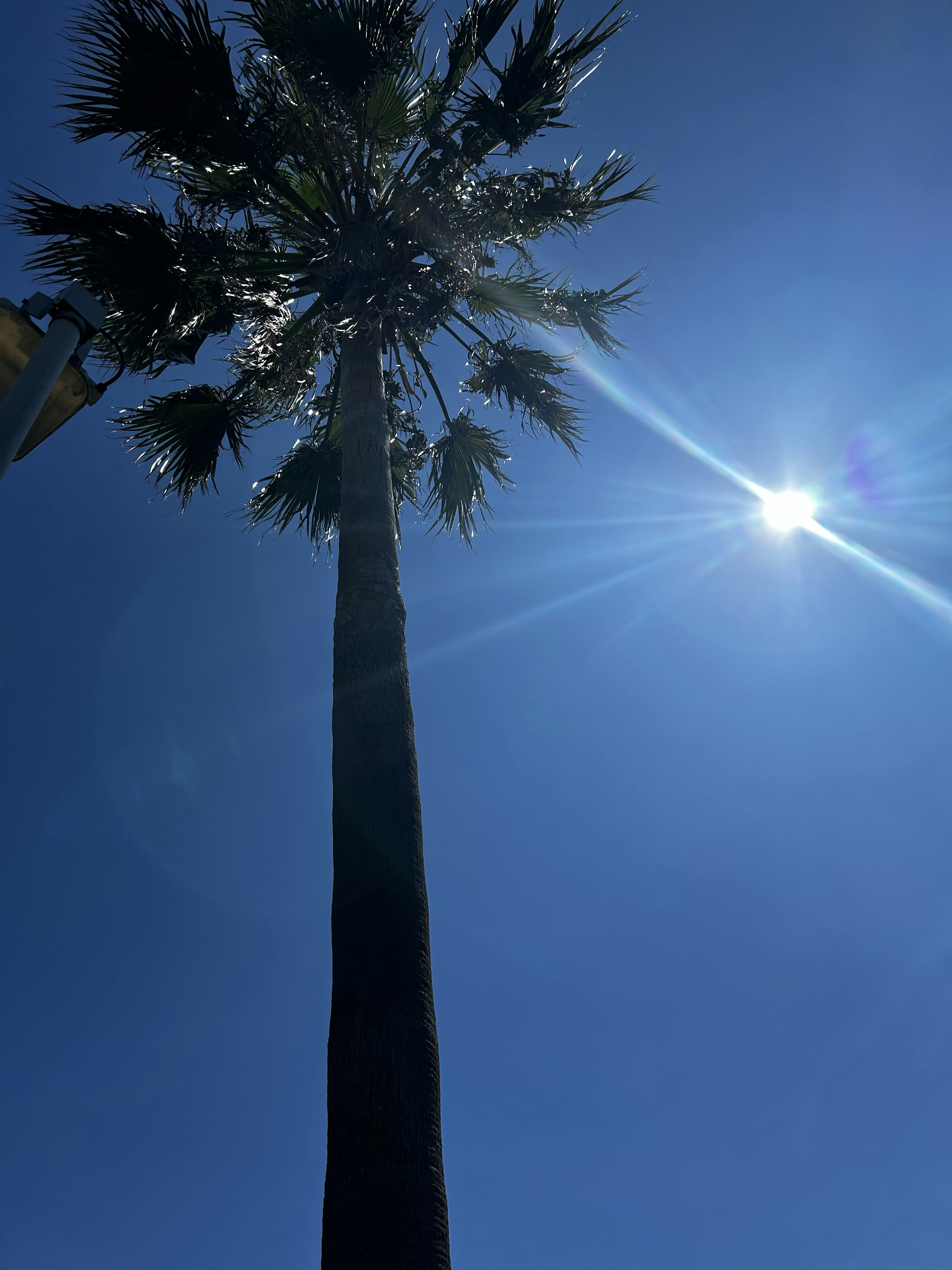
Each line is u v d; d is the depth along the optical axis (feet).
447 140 23.47
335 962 13.67
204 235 23.44
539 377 30.40
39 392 10.69
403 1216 11.11
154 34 21.25
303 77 21.79
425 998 13.23
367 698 16.65
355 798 15.25
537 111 23.56
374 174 25.23
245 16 22.54
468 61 25.40
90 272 22.40
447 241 23.22
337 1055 12.62
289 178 26.68
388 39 21.85
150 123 22.16
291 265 24.84
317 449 30.96
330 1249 11.15
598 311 29.35
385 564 19.02
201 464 28.25
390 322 24.22
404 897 14.07
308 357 27.12
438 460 32.22
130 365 25.02
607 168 25.57
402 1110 11.95
